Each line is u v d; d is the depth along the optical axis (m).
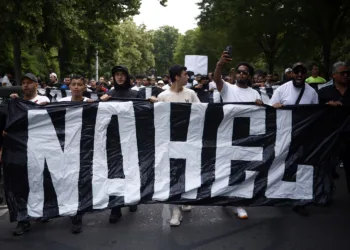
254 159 4.51
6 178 4.29
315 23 16.81
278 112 4.54
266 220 4.52
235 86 4.78
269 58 24.94
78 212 4.26
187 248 3.81
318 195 4.52
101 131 4.43
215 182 4.46
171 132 4.48
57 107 4.38
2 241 4.01
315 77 9.70
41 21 12.05
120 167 4.42
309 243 3.91
